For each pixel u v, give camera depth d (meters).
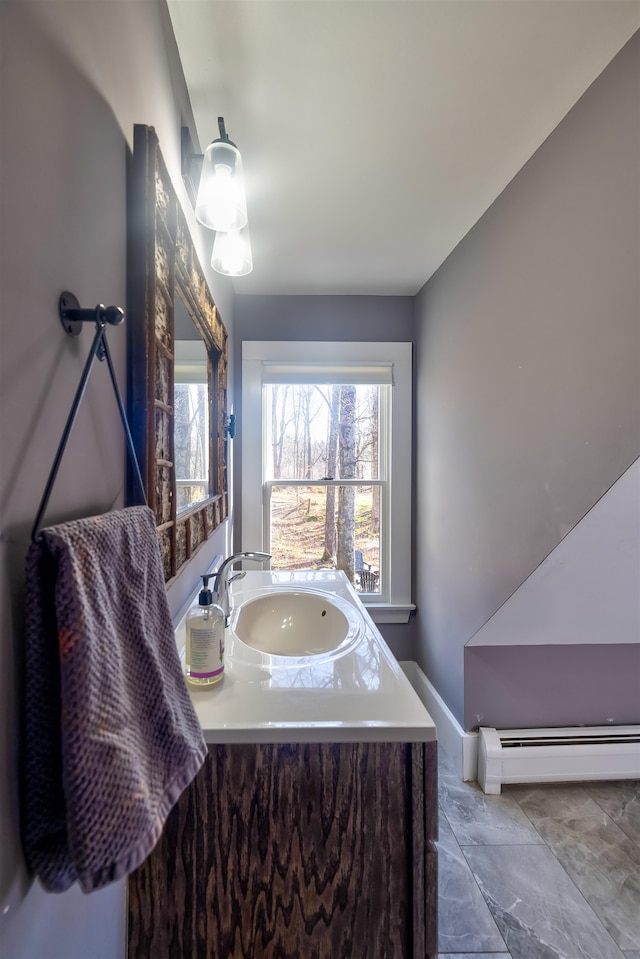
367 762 0.69
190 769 0.51
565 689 1.76
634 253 0.93
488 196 1.50
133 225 0.70
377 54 0.97
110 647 0.43
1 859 0.37
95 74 0.57
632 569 1.29
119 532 0.48
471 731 1.73
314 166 1.34
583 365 1.08
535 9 0.88
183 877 0.69
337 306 2.33
